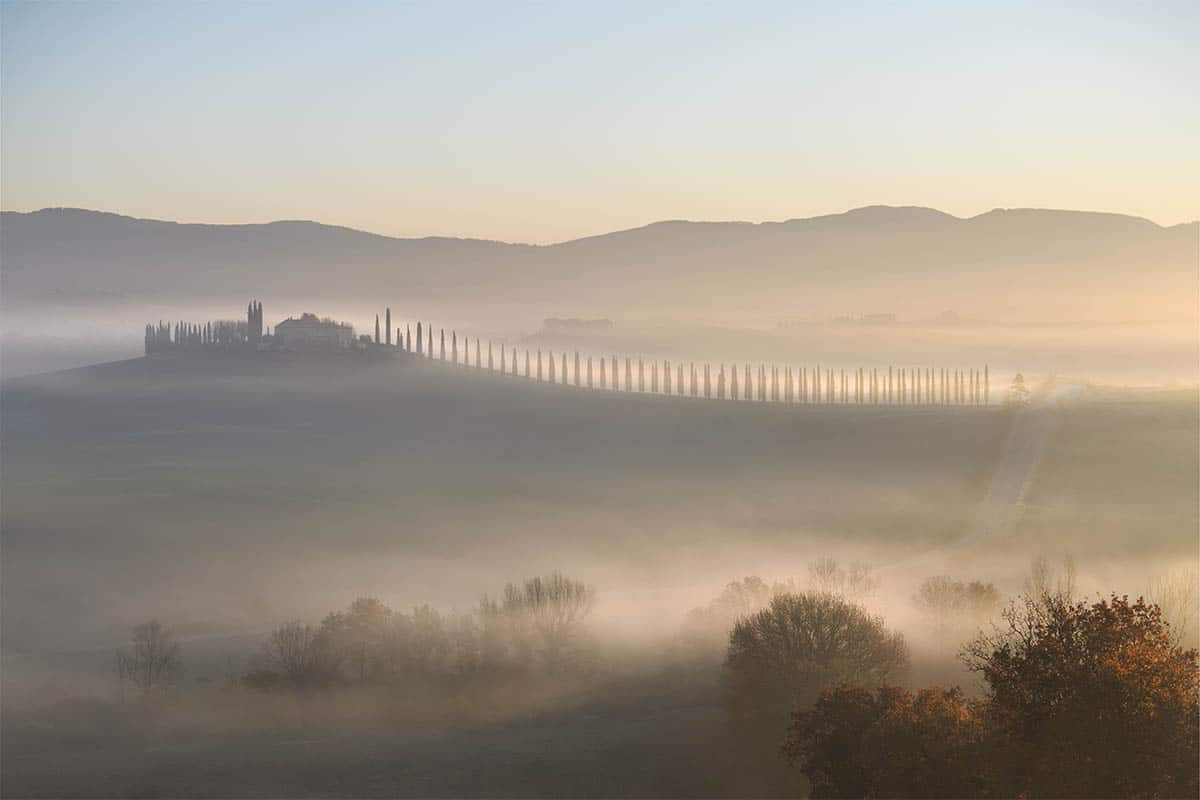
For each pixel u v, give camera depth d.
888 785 126.19
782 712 191.88
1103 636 119.06
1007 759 117.62
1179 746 109.31
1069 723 113.19
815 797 138.25
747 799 178.12
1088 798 110.81
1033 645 122.88
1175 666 115.56
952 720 129.38
